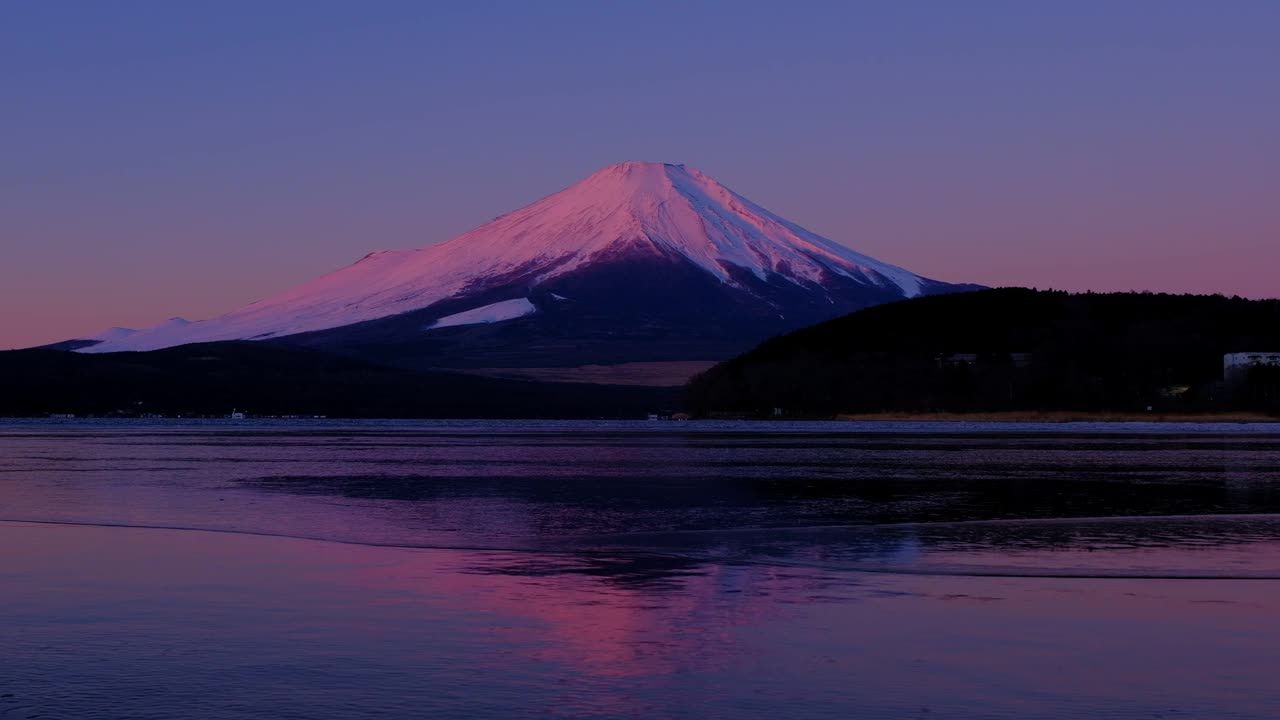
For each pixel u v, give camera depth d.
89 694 13.56
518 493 42.25
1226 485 46.22
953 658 15.16
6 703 13.22
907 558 24.44
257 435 117.19
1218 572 22.44
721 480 49.03
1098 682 14.02
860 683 13.98
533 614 18.00
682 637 16.36
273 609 18.38
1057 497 40.81
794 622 17.41
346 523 32.06
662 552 25.48
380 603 18.89
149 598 19.33
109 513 34.69
